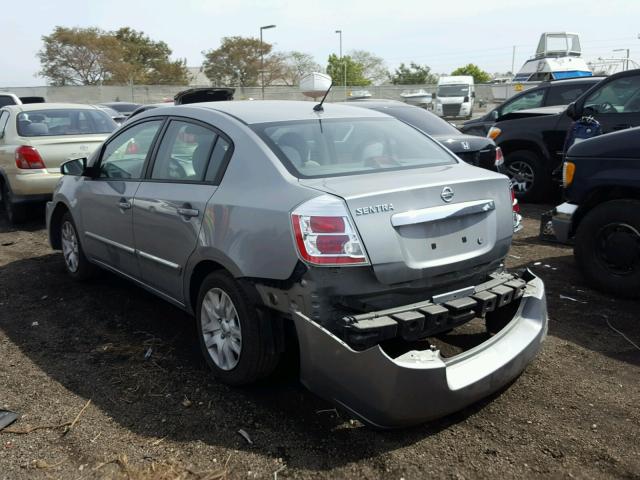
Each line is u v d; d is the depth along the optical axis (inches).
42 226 320.2
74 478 108.8
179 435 121.9
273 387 141.1
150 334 173.0
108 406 133.4
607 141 200.7
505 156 375.9
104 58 2309.3
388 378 106.8
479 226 131.1
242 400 135.3
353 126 154.5
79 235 207.0
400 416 109.6
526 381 143.4
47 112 333.4
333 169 134.7
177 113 165.2
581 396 136.4
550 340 165.9
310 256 113.0
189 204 143.9
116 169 185.9
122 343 166.7
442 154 156.9
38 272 235.1
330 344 111.6
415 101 1029.8
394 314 116.0
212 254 135.6
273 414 129.4
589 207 212.7
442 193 124.0
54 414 130.2
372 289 115.7
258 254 123.2
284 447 117.6
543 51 921.5
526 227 303.0
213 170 143.6
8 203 323.3
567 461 113.0
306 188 121.0
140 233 166.1
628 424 124.9
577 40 938.1
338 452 116.0
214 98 601.0
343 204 113.1
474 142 273.6
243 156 136.6
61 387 142.2
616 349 160.1
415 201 120.1
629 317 181.9
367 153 145.6
